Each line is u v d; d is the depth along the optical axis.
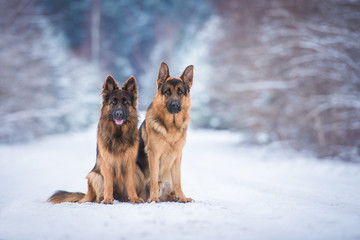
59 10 63.69
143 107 55.09
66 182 10.24
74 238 3.81
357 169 13.37
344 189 8.99
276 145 20.06
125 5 81.25
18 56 28.19
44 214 5.20
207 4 69.81
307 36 17.72
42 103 29.62
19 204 6.26
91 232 4.05
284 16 19.77
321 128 17.53
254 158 18.53
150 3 85.56
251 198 7.39
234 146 25.80
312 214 5.18
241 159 18.23
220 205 6.07
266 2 22.31
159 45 70.25
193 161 17.42
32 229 4.29
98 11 71.12
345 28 17.25
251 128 23.89
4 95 26.83
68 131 37.41
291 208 5.78
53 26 42.69
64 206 5.88
